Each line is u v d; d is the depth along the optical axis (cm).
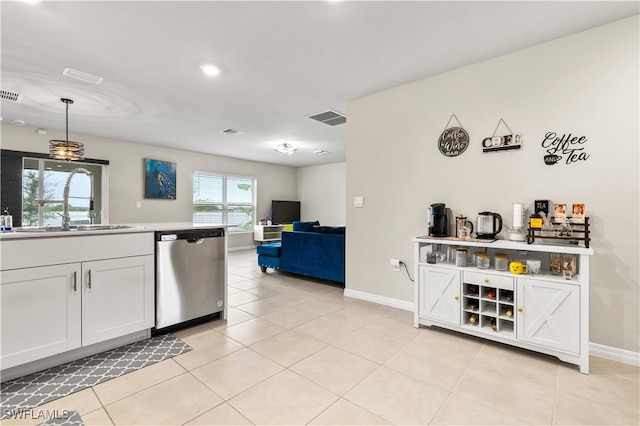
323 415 155
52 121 446
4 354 178
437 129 296
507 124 256
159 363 206
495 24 215
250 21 212
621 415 155
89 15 204
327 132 513
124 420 150
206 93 342
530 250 228
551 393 174
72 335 203
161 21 211
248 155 734
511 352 224
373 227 344
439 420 152
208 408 160
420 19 210
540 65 241
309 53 256
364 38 233
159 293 248
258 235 801
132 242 232
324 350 227
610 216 214
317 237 433
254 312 311
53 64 273
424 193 304
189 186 681
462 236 264
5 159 459
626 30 209
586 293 195
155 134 528
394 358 215
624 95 210
